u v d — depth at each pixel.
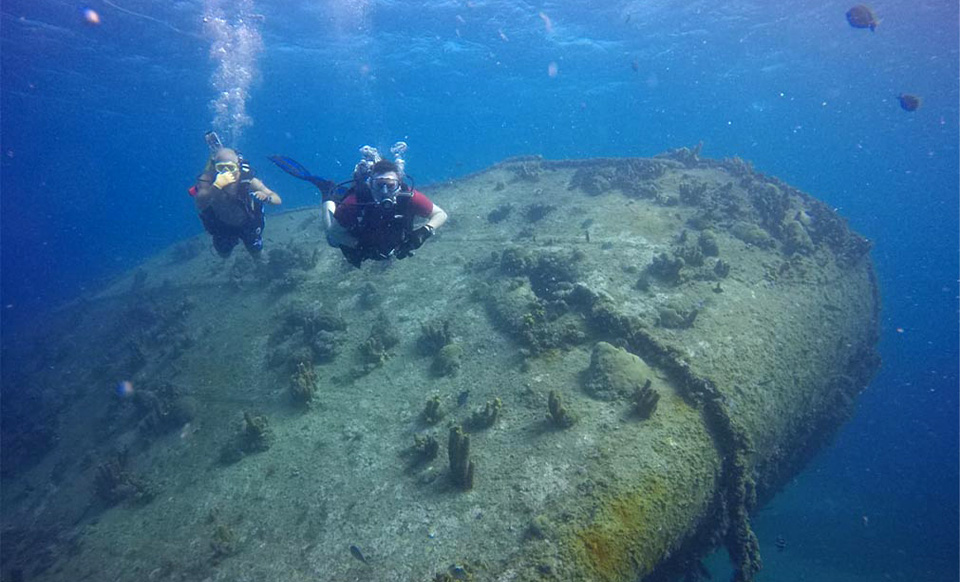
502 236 12.68
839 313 9.74
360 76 43.03
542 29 29.77
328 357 9.27
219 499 6.82
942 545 12.73
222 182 6.91
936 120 65.44
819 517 13.78
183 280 15.06
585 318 8.33
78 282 49.16
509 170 17.73
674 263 9.15
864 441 21.47
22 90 32.31
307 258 12.88
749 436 6.39
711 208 11.77
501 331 8.67
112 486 8.05
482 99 61.62
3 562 7.32
